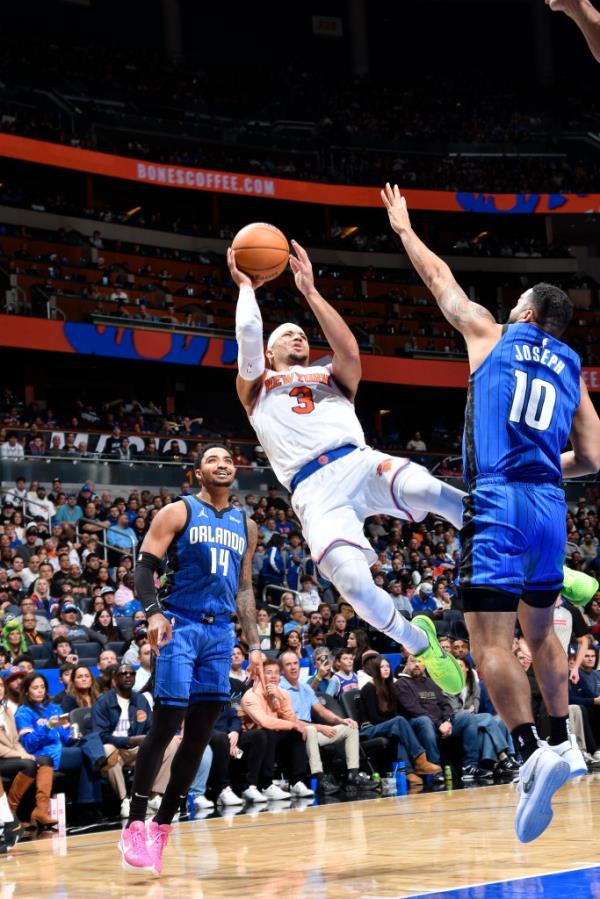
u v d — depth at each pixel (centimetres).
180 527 445
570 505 2139
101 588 1332
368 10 3650
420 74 3706
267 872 425
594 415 370
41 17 3269
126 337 2352
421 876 383
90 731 876
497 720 989
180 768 446
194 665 447
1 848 588
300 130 3262
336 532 424
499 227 3269
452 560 1827
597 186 3116
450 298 370
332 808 742
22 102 2814
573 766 349
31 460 1761
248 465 1992
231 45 3559
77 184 2873
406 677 1004
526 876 367
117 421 2312
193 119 3117
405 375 2666
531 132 3381
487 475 343
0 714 781
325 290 2870
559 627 1010
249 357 451
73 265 2522
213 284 2739
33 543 1411
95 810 866
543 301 361
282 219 3191
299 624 1252
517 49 3741
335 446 440
